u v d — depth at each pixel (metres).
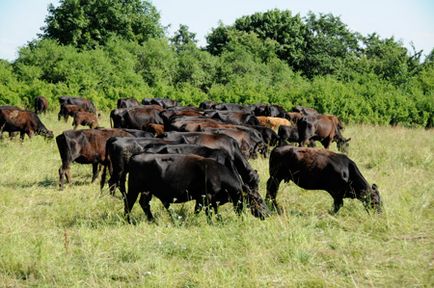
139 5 75.44
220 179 11.73
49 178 16.48
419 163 19.17
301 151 12.74
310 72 74.94
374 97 40.88
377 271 8.72
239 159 13.48
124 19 71.62
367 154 21.94
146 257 9.45
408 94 45.09
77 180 16.50
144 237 10.48
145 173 11.65
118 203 13.38
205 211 11.85
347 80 65.12
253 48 72.50
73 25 70.19
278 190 14.61
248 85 47.06
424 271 8.72
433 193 13.99
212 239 10.20
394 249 9.86
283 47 76.50
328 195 14.20
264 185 15.30
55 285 8.18
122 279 8.59
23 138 23.09
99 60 52.84
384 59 60.84
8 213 12.12
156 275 8.38
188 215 12.24
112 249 9.84
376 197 12.30
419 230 11.09
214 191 11.69
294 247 9.61
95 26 71.94
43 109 37.66
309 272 8.67
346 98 39.88
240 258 9.29
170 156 11.69
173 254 9.70
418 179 16.17
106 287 8.05
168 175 11.51
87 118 28.58
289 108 40.78
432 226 11.38
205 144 15.66
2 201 13.14
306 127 23.09
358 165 19.44
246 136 19.23
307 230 10.70
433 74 52.47
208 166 11.67
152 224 11.53
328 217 12.15
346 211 12.82
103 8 70.94
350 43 75.75
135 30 75.19
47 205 13.25
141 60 59.91
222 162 13.01
